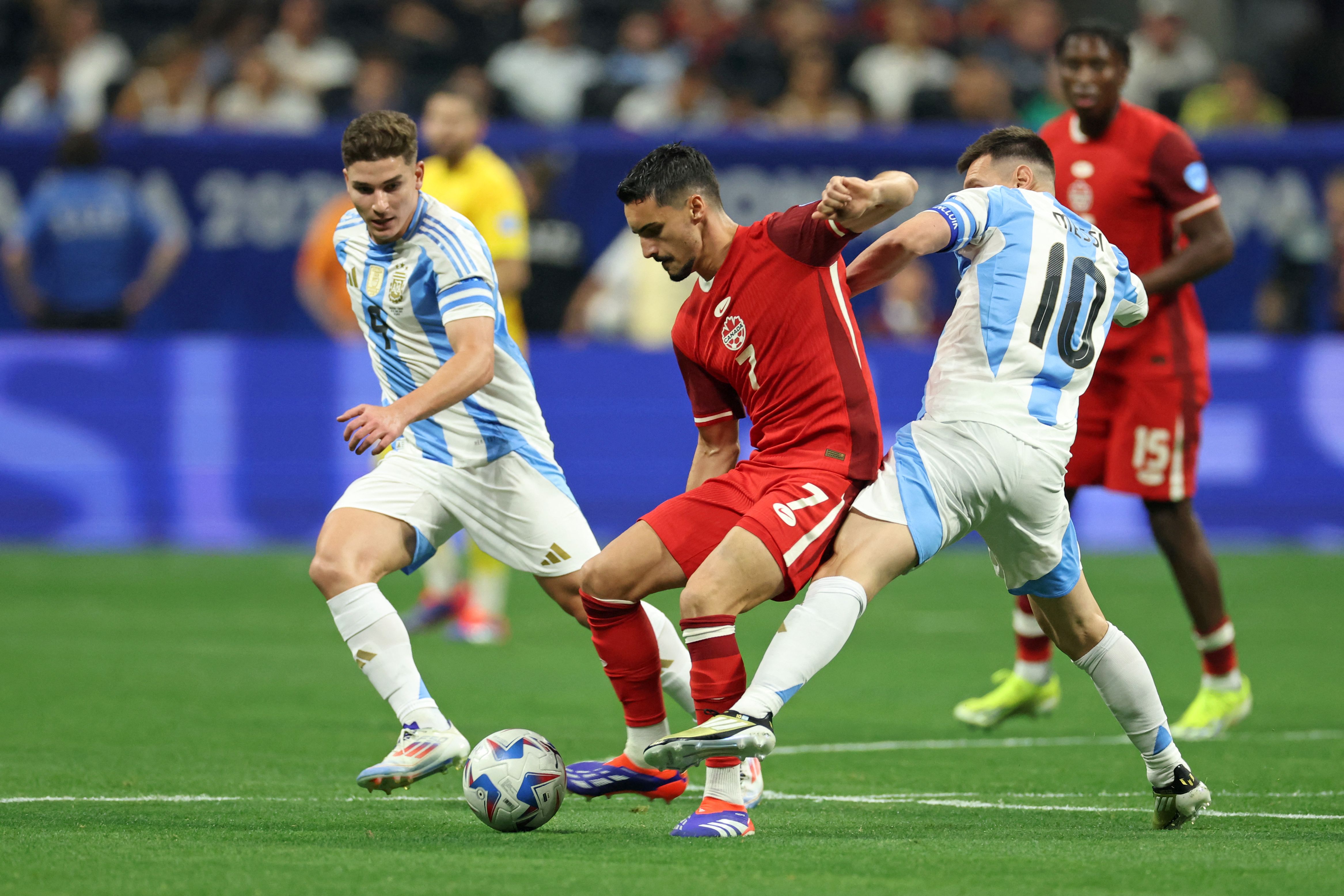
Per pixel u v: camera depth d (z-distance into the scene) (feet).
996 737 81.00
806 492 55.06
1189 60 227.40
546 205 163.94
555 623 127.34
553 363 164.55
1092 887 45.60
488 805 54.60
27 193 163.94
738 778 55.01
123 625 119.85
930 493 54.60
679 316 59.00
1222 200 170.60
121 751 73.56
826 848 51.52
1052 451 55.06
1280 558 162.20
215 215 164.04
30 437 161.99
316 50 209.26
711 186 56.44
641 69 211.20
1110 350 85.20
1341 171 170.81
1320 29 254.27
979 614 134.00
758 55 213.25
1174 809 56.24
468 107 108.27
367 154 61.52
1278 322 172.35
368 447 57.52
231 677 97.50
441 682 96.68
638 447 165.68
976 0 242.58
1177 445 84.28
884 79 211.41
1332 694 94.94
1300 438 170.91
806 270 56.03
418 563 64.69
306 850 51.06
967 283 55.98
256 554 158.92
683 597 54.34
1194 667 106.01
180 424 163.02
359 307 65.92
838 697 94.07
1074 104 85.35
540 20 209.77
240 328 165.58
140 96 189.88
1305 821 58.08
